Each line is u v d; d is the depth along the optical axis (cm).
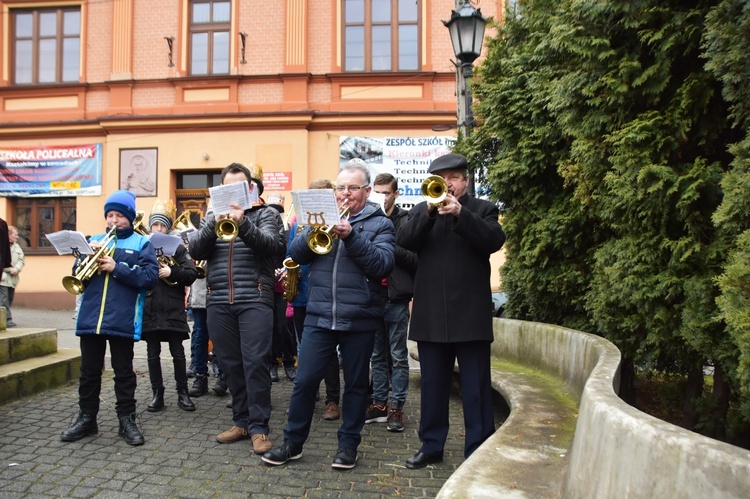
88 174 1477
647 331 407
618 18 382
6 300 1063
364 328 362
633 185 372
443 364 362
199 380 565
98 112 1477
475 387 345
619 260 393
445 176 356
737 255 278
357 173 377
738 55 287
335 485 335
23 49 1527
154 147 1435
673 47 357
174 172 1453
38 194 1491
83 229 1473
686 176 345
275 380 644
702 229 355
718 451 154
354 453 365
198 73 1463
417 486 336
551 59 458
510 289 654
